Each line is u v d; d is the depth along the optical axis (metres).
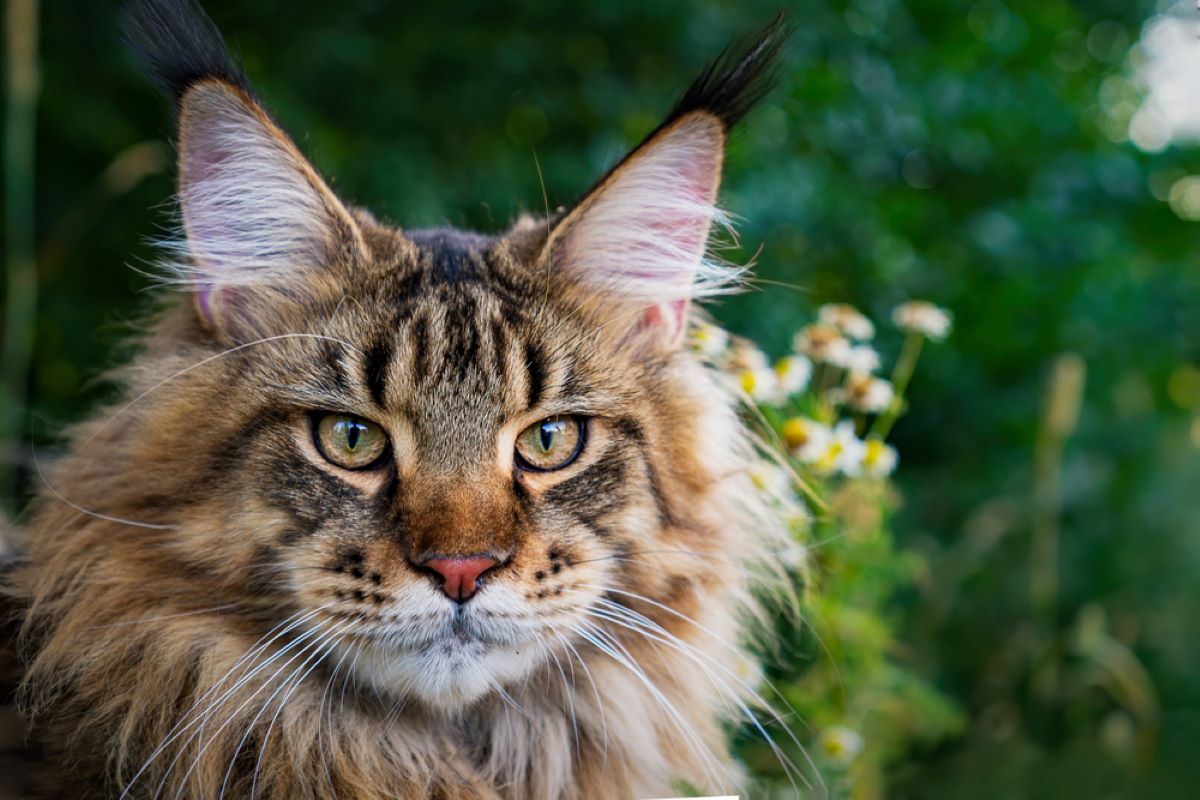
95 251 0.82
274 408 0.45
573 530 0.46
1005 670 0.76
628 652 0.48
